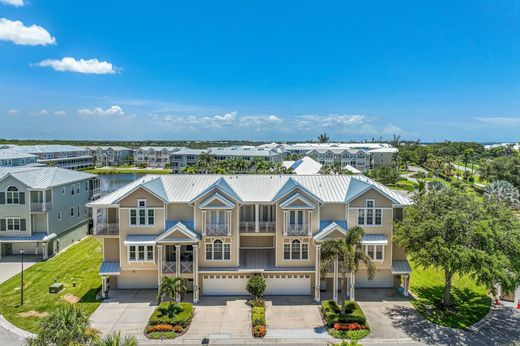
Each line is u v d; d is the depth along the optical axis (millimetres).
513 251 30484
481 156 183875
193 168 109688
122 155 199375
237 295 36500
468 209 32969
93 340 23531
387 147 189375
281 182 39406
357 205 36062
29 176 48594
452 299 35469
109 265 36281
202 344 27859
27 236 46875
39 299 35219
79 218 56250
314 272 35812
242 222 36750
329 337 28875
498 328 30125
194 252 34656
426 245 30859
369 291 37250
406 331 29625
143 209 35750
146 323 30922
